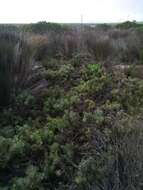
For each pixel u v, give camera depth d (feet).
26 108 15.51
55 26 49.19
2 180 11.05
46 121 14.46
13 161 11.60
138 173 9.12
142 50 28.66
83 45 27.53
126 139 10.12
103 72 19.95
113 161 9.61
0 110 15.46
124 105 15.60
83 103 15.62
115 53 29.01
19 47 18.70
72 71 20.29
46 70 20.25
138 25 62.75
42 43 26.12
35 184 10.27
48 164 11.18
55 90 17.22
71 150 11.62
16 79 17.01
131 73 20.71
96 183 9.51
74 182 10.19
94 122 13.24
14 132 13.42
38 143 12.25
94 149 11.06
